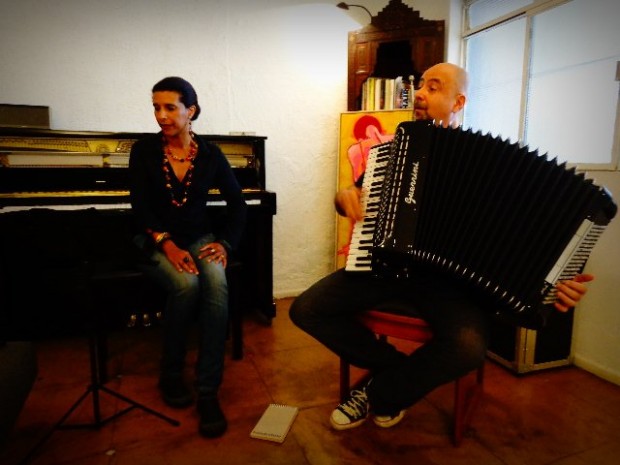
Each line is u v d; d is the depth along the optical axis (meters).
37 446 1.35
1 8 2.24
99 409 1.59
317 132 2.93
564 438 1.47
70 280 2.15
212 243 1.75
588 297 1.94
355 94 2.74
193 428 1.52
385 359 1.48
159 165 1.68
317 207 3.00
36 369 1.27
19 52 2.30
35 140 2.11
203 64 2.62
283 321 2.58
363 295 1.45
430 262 1.24
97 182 2.17
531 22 2.33
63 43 2.36
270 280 2.46
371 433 1.50
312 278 3.05
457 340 1.27
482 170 1.21
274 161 2.85
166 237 1.66
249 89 2.73
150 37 2.50
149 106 2.55
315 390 1.79
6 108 2.12
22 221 1.34
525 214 1.19
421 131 1.26
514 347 1.93
